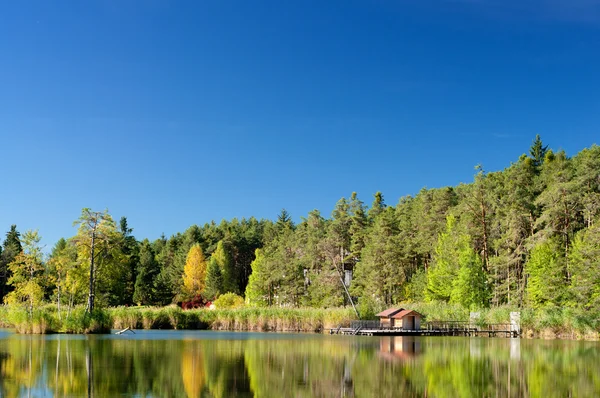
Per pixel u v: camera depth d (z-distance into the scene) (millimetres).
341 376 25875
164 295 117375
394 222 102625
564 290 58781
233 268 134125
